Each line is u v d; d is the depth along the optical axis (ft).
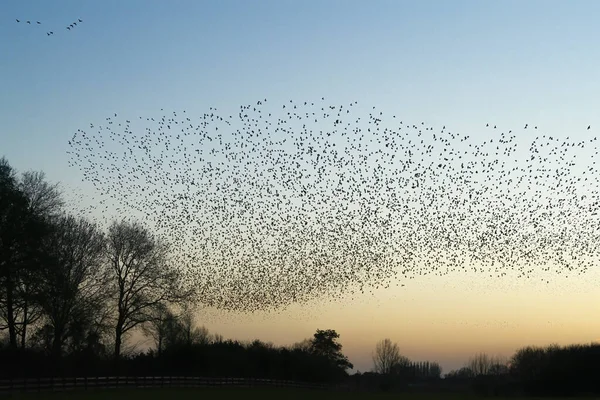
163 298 238.89
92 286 225.35
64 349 227.20
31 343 217.77
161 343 329.31
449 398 251.80
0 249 178.09
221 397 185.26
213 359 296.71
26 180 199.31
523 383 328.70
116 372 233.76
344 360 406.41
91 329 227.81
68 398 157.99
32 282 181.88
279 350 341.00
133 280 238.48
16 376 194.59
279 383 290.15
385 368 490.49
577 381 307.58
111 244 237.66
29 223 180.45
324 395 235.20
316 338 408.26
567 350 325.21
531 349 399.65
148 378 224.53
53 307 203.21
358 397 231.71
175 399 166.91
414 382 488.02
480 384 357.41
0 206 179.32
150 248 239.30
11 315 196.34
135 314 237.04
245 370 304.09
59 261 199.21
